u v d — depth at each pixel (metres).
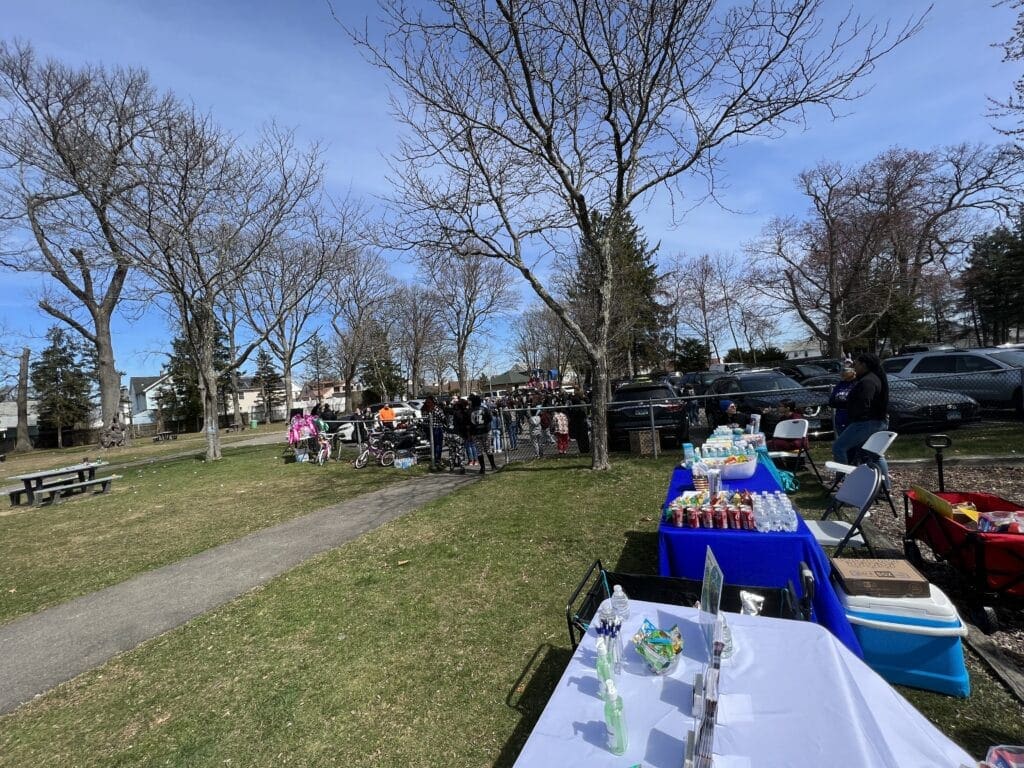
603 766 1.51
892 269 24.98
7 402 51.22
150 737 2.94
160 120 14.11
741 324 42.81
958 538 3.46
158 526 8.07
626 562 4.79
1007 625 3.29
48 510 10.43
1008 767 1.65
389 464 12.70
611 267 9.20
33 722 3.18
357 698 3.12
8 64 12.78
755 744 1.50
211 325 17.12
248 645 3.89
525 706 2.91
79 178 13.78
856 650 2.72
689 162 8.17
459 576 4.81
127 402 52.94
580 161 9.18
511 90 8.14
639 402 10.22
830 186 26.45
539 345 54.06
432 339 44.19
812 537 3.12
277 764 2.65
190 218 14.41
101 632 4.37
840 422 7.88
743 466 4.32
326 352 53.75
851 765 1.38
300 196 16.45
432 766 2.54
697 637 2.14
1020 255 35.56
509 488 8.42
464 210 8.96
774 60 7.19
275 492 10.25
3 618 4.86
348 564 5.43
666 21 7.66
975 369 10.97
